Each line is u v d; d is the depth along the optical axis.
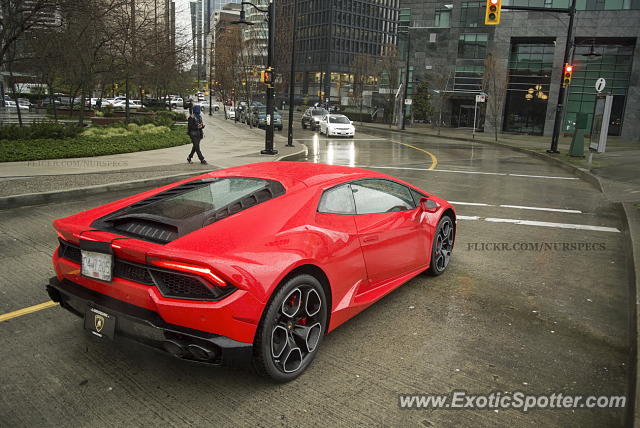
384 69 56.22
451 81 49.00
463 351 3.54
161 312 2.71
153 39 25.25
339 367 3.28
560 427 2.69
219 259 2.65
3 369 3.16
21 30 16.36
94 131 22.06
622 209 9.04
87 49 22.77
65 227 3.20
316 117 37.19
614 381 3.16
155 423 2.64
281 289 2.90
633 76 36.19
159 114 38.50
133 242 2.83
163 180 11.29
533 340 3.74
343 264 3.46
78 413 2.72
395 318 4.10
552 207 9.59
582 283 5.09
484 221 8.11
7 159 13.40
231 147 21.05
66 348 3.45
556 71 39.88
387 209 4.20
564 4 38.91
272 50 18.42
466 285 4.95
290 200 3.38
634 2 36.25
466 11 47.41
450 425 2.68
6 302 4.25
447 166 16.62
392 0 118.38
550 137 38.69
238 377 3.13
